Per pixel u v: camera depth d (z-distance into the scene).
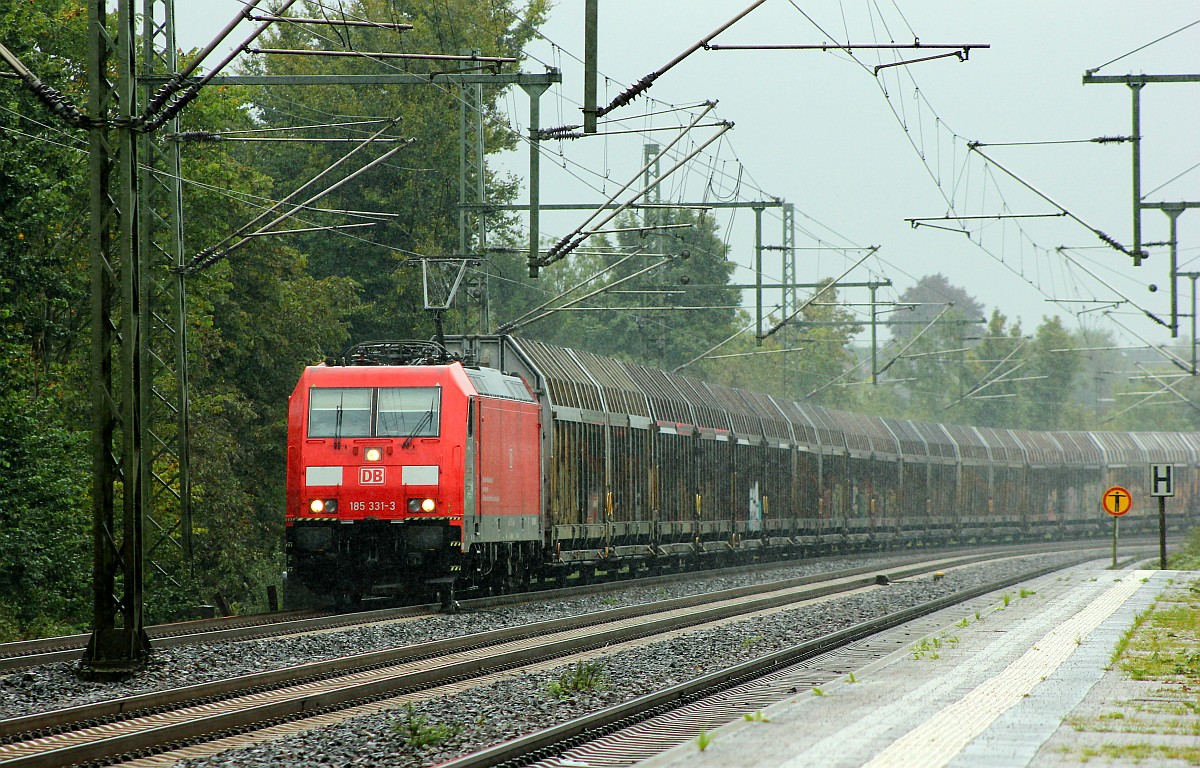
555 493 118.31
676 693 53.50
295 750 42.81
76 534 114.75
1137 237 110.56
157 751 43.00
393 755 41.91
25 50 116.50
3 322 109.44
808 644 72.75
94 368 63.53
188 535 107.38
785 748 35.19
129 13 63.56
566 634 82.81
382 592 104.81
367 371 98.00
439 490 95.31
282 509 167.62
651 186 110.19
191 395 136.75
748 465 177.62
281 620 92.12
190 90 64.88
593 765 39.19
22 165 107.00
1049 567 159.62
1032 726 38.72
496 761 39.50
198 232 142.12
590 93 74.88
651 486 145.50
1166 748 34.88
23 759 38.50
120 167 63.75
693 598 108.88
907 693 46.47
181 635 78.38
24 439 108.69
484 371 105.44
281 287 162.88
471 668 64.25
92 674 60.84
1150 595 99.06
